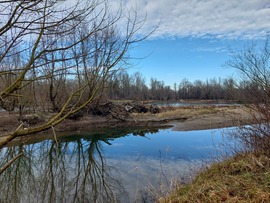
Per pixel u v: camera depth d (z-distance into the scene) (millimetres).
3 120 16359
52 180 9727
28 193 8531
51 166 11547
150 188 7707
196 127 21703
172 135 18609
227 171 6449
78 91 2670
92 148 15000
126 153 13477
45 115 16281
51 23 2379
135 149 14328
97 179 9586
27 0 2154
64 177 10039
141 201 6977
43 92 16266
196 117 27391
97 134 19297
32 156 13219
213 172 6859
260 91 6953
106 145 15695
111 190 8211
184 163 10891
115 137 18297
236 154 7824
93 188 8648
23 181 9711
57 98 18312
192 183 6703
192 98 92250
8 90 2244
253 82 7125
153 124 24172
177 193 6121
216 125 21750
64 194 8328
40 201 7863
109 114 24203
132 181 8906
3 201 7875
